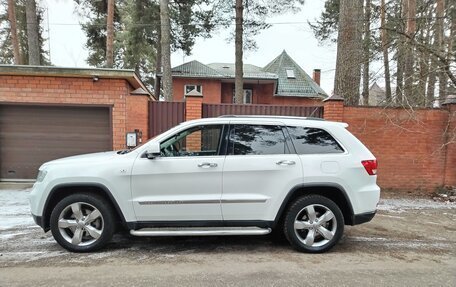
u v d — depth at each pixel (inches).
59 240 171.5
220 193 172.2
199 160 172.4
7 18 839.7
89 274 147.7
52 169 171.6
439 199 327.3
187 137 179.9
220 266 159.2
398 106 345.1
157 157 171.9
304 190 179.2
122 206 169.8
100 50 881.5
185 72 967.0
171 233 169.9
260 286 138.8
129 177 169.5
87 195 171.8
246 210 172.7
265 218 173.6
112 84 343.3
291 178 173.0
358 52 368.8
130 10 887.7
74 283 138.6
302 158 176.1
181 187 170.9
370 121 349.7
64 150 347.6
